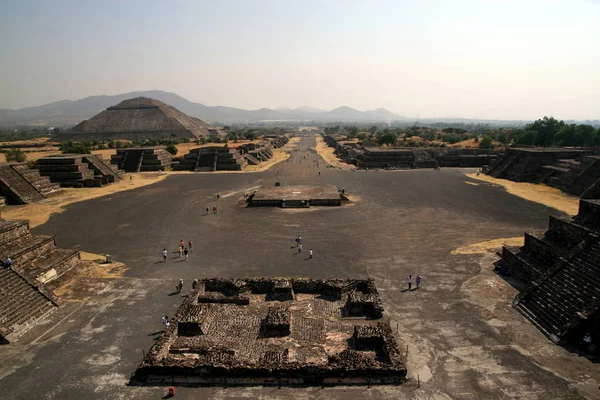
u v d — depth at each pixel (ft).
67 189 285.64
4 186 234.38
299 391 74.49
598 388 72.74
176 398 72.79
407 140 633.20
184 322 93.86
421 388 74.08
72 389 74.64
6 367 80.84
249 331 95.91
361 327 90.17
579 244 108.17
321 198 229.66
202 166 391.65
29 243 125.90
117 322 98.68
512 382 74.84
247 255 146.00
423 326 95.30
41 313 101.30
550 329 90.84
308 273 128.77
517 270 124.88
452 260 137.90
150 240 164.14
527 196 243.19
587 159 255.91
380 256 143.23
